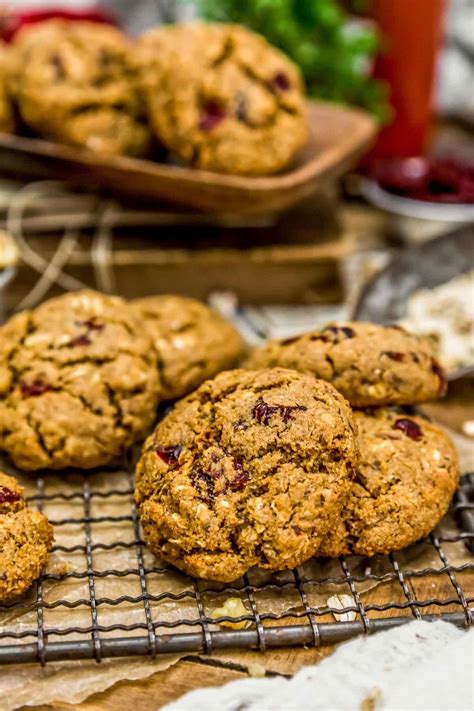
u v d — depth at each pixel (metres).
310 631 0.44
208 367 0.53
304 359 0.49
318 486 0.45
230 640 0.44
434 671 0.42
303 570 0.47
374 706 0.42
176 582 0.47
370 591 0.47
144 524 0.46
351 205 0.75
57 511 0.49
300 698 0.42
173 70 0.60
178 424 0.47
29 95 0.61
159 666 0.44
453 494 0.49
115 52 0.63
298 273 0.64
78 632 0.44
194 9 0.86
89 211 0.64
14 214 0.64
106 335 0.51
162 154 0.64
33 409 0.50
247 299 0.65
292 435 0.45
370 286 0.60
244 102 0.60
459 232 0.62
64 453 0.49
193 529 0.45
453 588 0.47
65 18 0.80
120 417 0.50
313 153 0.62
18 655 0.43
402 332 0.50
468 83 0.88
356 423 0.47
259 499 0.45
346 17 0.75
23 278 0.63
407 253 0.61
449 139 0.88
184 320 0.54
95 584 0.46
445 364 0.56
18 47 0.64
